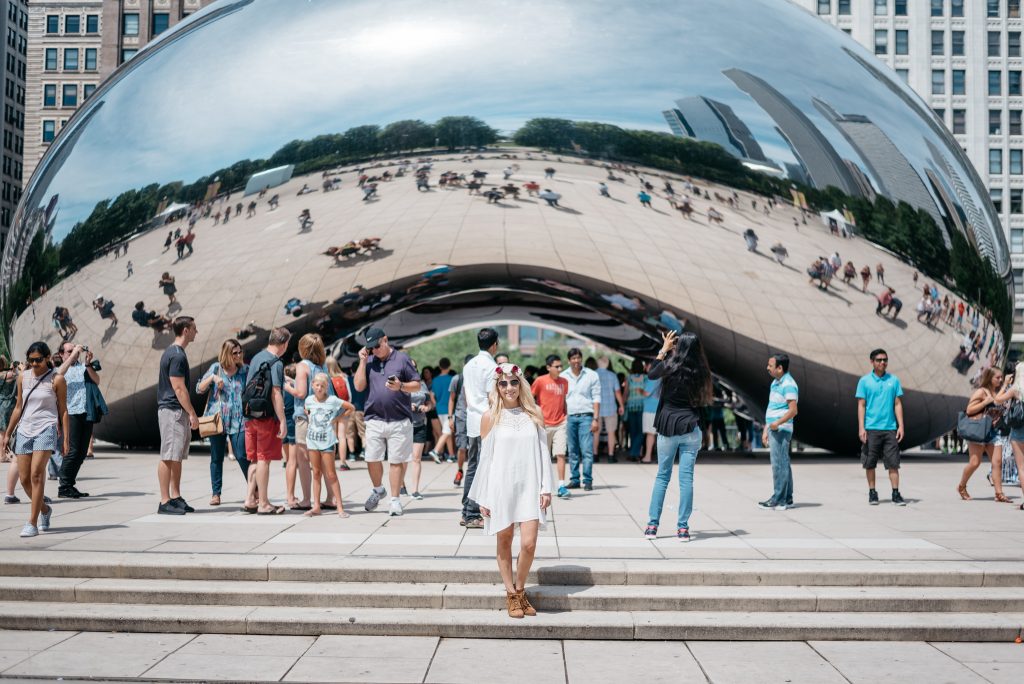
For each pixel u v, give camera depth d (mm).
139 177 14688
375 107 14133
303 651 5328
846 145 14328
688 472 7574
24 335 15906
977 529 8172
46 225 15250
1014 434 10148
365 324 15875
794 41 15062
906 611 5934
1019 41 59844
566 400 11375
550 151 13938
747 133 14016
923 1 59156
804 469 14852
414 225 14195
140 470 13742
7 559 6531
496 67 14156
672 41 14414
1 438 14180
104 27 65000
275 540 7410
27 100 70938
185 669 4965
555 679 4832
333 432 8953
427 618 5730
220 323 14781
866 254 14258
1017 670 5012
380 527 8172
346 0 15094
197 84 14852
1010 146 59844
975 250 15078
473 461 8148
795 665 5109
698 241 14047
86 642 5492
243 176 14320
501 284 15375
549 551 7012
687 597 5957
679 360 7602
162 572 6375
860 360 14688
